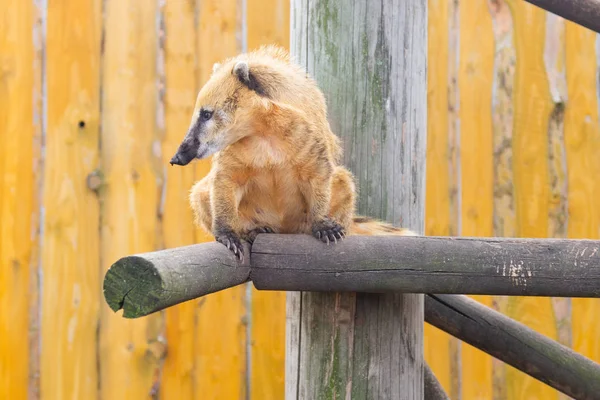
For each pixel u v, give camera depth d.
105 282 3.17
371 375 4.31
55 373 6.04
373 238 3.91
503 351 4.98
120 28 6.12
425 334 6.49
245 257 3.84
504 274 3.79
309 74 4.49
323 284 3.87
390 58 4.40
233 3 6.23
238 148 4.43
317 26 4.46
